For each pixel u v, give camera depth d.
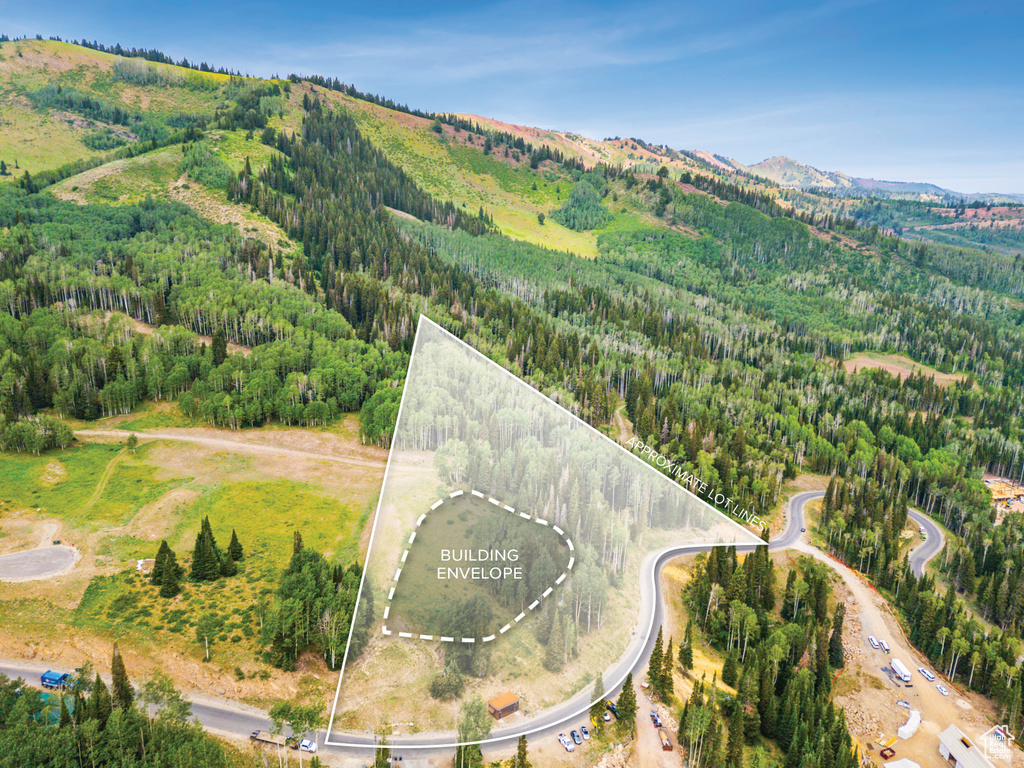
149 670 63.53
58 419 118.31
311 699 56.50
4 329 135.00
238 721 55.91
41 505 96.00
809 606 91.12
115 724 48.97
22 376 124.19
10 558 82.62
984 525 126.62
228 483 106.06
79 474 105.94
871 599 100.75
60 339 131.62
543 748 41.94
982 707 81.62
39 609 72.50
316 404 129.25
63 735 47.88
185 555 87.12
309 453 118.44
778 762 64.06
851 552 109.56
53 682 60.44
